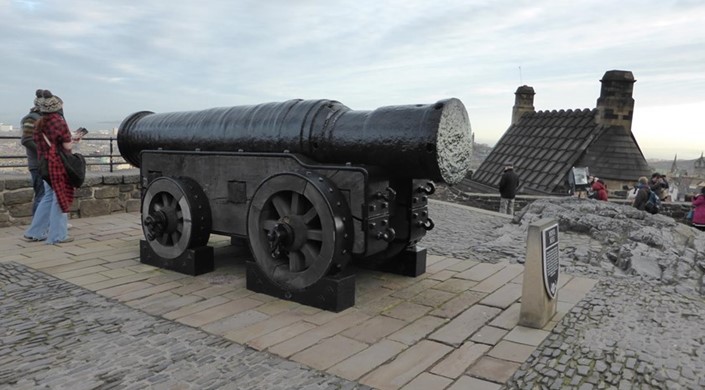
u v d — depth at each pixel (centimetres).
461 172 349
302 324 315
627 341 287
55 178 510
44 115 507
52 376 242
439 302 362
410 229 391
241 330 304
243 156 388
